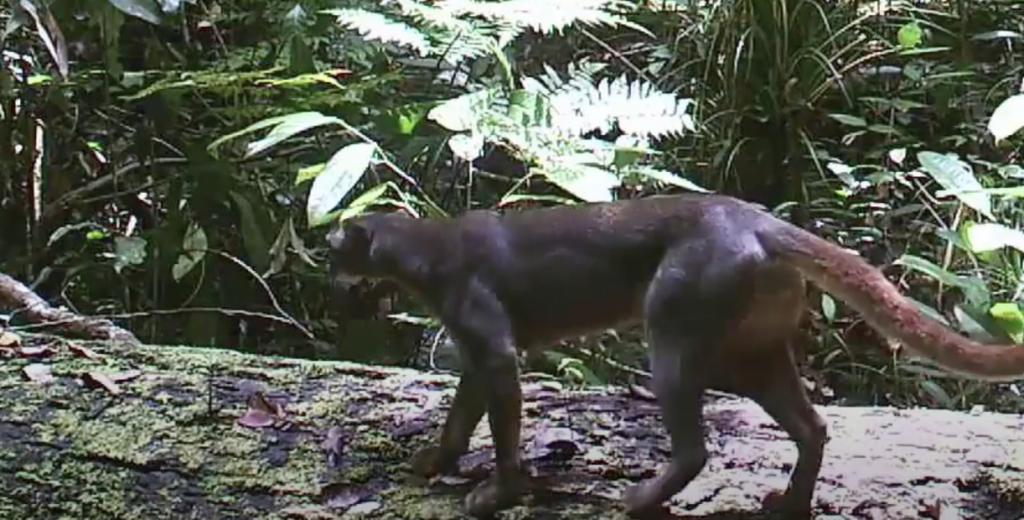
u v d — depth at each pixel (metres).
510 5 4.46
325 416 3.12
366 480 2.79
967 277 4.59
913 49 5.80
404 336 4.80
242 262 4.90
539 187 4.98
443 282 2.56
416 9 4.40
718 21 5.63
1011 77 6.05
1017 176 4.98
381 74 4.89
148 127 5.02
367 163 3.88
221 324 4.98
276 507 2.68
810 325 4.86
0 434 2.96
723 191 5.44
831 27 5.83
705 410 3.23
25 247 5.19
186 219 4.97
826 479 2.78
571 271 2.49
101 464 2.85
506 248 2.54
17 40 5.07
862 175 5.73
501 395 2.53
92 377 3.27
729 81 5.55
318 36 4.91
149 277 5.05
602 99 4.27
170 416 3.08
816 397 4.66
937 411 3.32
